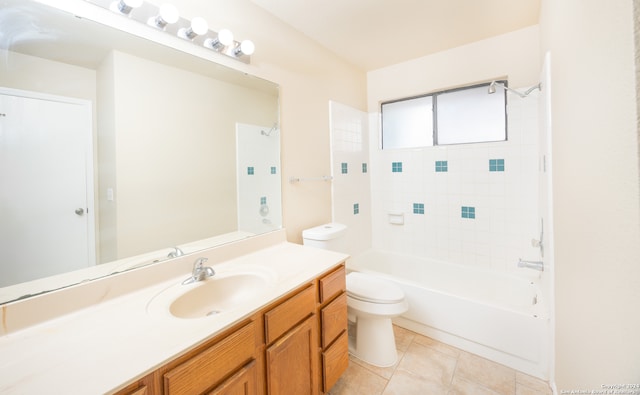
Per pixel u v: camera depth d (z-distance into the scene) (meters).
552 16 1.30
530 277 2.06
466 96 2.39
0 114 0.84
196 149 1.37
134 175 1.15
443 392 1.41
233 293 1.22
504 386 1.44
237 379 0.86
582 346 0.83
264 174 1.71
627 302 0.50
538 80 1.96
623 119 0.50
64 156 0.97
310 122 2.07
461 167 2.35
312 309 1.20
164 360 0.67
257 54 1.65
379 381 1.50
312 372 1.19
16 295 0.86
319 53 2.16
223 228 1.49
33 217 0.90
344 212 2.47
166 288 1.10
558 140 1.19
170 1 1.24
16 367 0.65
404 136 2.76
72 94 0.98
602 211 0.63
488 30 2.02
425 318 1.89
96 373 0.62
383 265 2.75
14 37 0.86
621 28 0.50
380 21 1.86
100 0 1.03
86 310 0.92
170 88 1.26
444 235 2.46
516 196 2.10
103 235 1.06
